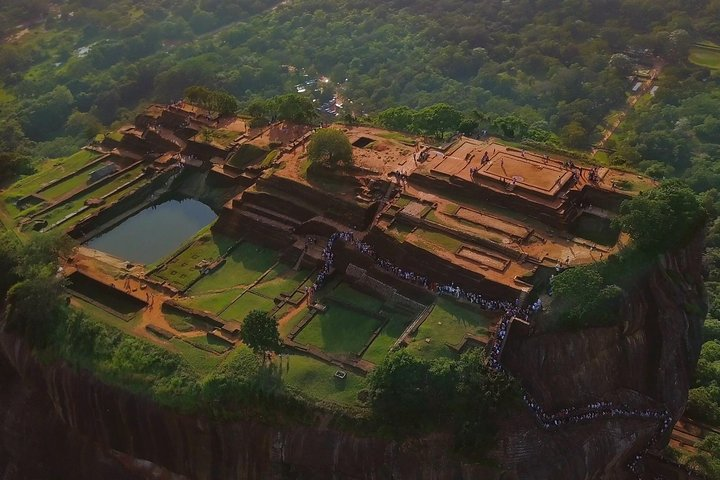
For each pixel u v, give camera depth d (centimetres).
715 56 15725
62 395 6562
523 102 14800
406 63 16238
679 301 6612
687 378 6662
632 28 17062
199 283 7631
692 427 7562
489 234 7025
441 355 6012
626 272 6444
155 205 9400
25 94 15900
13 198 9488
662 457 6869
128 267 8025
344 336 6538
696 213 6731
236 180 9188
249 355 6225
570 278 6081
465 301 6525
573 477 5688
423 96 14738
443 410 5538
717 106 13375
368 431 5581
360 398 5741
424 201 7594
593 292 6022
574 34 16925
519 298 6278
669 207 6594
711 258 10000
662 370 6525
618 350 6331
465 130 9550
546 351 6103
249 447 5906
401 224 7350
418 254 6931
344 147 8125
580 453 5734
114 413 6281
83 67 16625
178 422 6003
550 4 18250
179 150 10200
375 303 6938
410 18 18212
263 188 8450
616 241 6931
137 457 6419
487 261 6706
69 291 7525
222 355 6431
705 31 16500
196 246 8312
